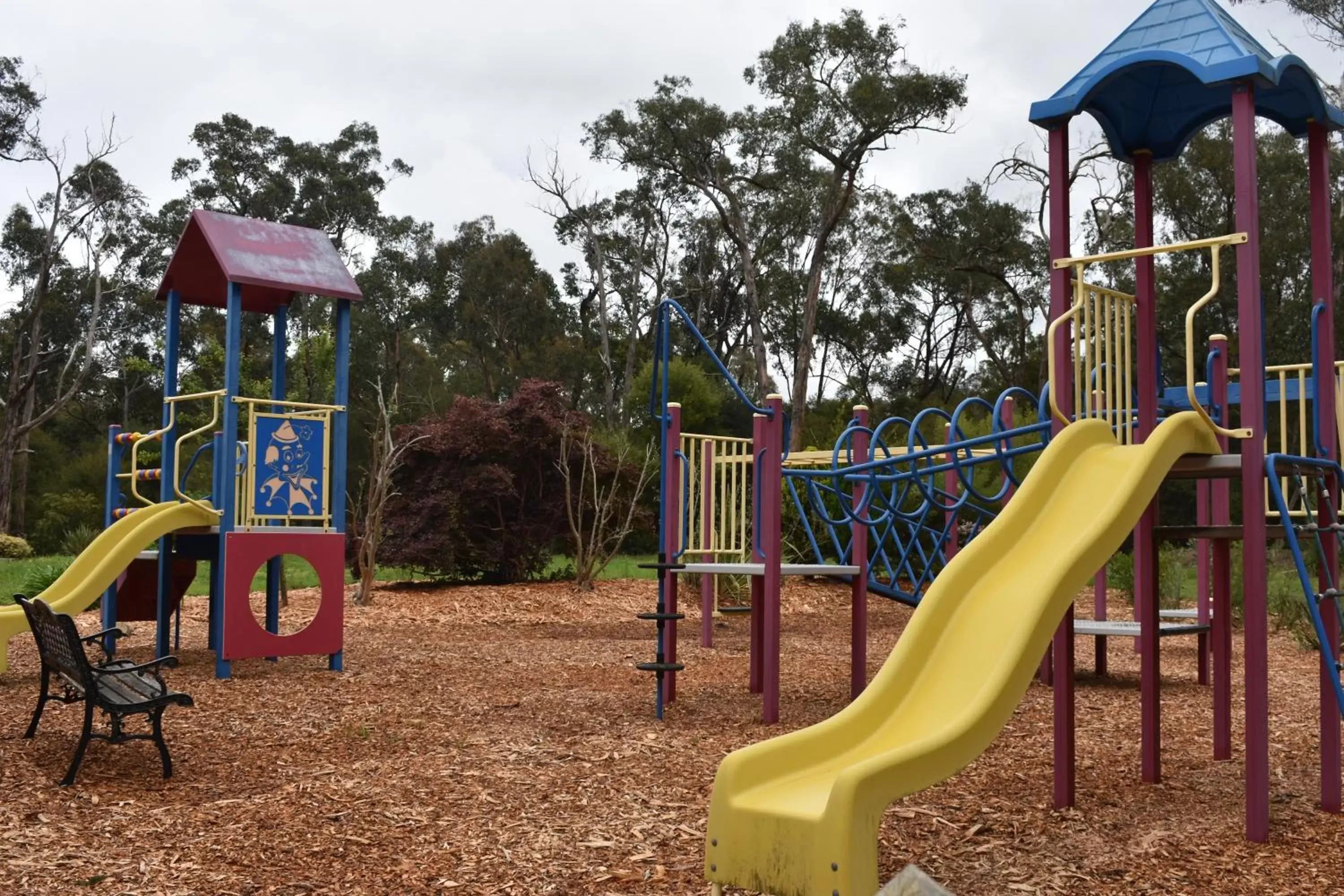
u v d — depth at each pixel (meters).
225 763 5.79
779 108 34.50
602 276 44.28
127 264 44.59
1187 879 4.04
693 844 4.38
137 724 6.80
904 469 9.34
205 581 18.61
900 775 3.36
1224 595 6.23
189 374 18.50
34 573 18.00
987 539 4.54
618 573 22.38
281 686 8.41
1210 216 35.69
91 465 43.34
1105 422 5.12
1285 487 9.45
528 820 4.70
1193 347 4.79
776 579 7.12
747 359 47.56
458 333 51.06
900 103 32.06
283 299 11.09
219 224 9.66
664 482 8.05
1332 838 4.60
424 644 11.43
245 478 9.43
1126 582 16.14
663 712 7.36
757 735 6.58
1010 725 7.18
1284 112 5.64
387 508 17.47
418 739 6.40
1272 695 8.57
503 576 18.08
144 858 4.18
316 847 4.34
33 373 38.88
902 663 4.14
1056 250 5.24
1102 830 4.68
